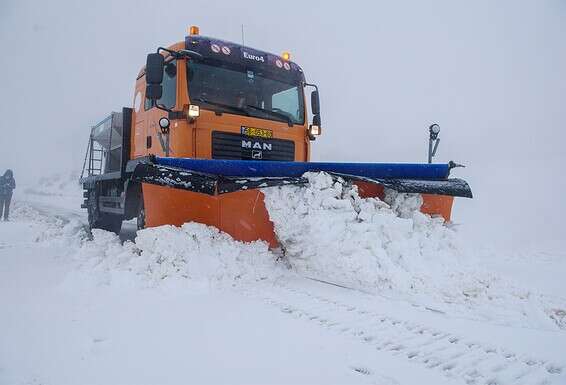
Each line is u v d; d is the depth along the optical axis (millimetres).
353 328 2994
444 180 5059
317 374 2295
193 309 3365
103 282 4059
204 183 4141
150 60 5059
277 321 3115
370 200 4469
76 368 2342
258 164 4488
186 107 5152
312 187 4395
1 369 2338
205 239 4285
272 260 4535
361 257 3963
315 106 6527
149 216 4551
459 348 2693
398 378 2279
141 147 6348
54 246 6527
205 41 5625
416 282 3871
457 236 4508
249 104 5781
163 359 2455
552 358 2564
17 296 3658
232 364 2398
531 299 3617
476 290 3752
